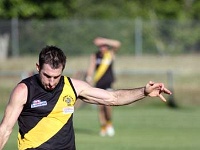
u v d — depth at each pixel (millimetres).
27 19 66500
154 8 82812
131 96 14594
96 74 35625
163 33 62281
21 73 48906
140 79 53844
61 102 13953
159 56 60875
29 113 13859
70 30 58844
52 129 13898
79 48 58906
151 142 31016
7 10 64375
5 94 50062
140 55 60031
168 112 46062
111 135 33812
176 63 59594
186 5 85938
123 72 51000
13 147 29547
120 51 60062
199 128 37125
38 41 58094
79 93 14359
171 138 32594
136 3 82000
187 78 55062
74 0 71312
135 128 37219
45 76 13484
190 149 28531
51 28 58500
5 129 13656
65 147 14016
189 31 62625
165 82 53500
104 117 33875
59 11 68125
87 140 31859
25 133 13938
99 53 35875
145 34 61531
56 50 13500
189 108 48906
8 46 57688
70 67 56812
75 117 43031
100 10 76375
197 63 59531
